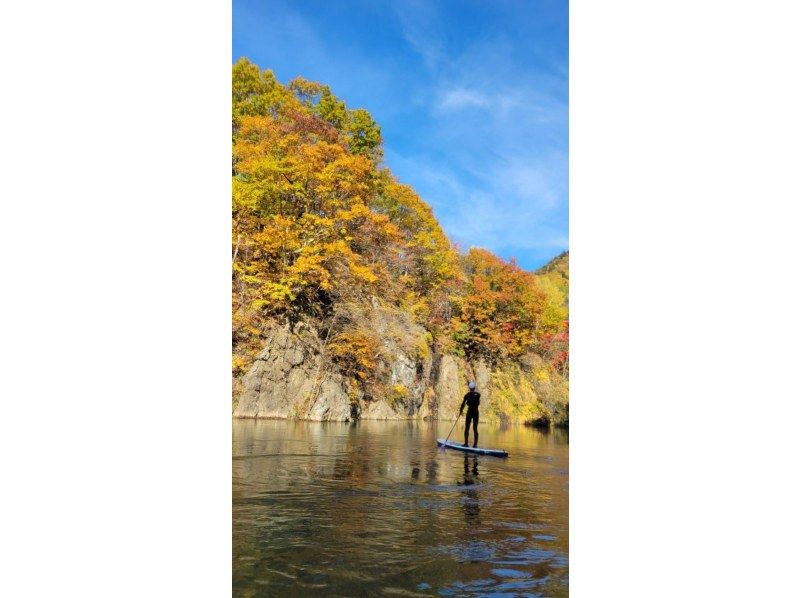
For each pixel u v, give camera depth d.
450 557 3.98
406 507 5.37
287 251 17.73
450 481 6.86
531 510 5.47
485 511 5.34
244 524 4.61
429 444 10.67
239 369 15.53
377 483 6.48
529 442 12.98
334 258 18.50
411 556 3.97
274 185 17.59
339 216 18.53
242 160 18.19
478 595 3.35
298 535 4.34
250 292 16.75
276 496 5.60
